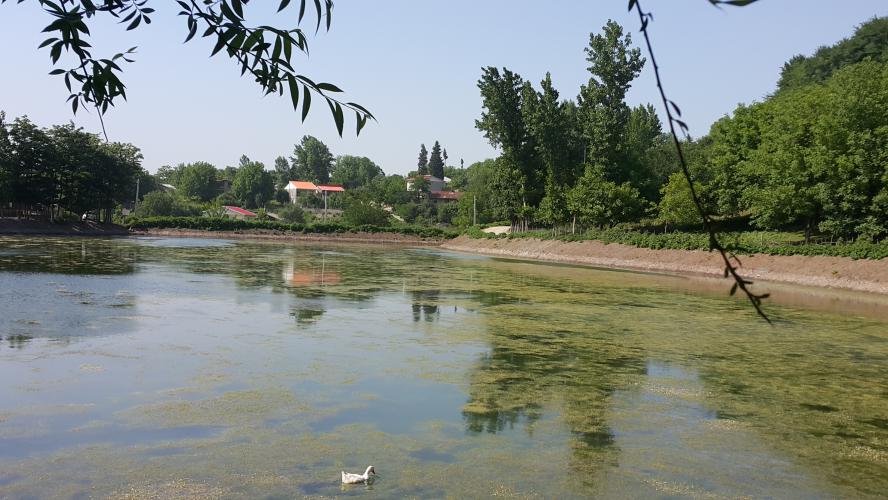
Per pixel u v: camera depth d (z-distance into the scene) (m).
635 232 55.56
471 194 89.94
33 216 65.38
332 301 21.17
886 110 35.94
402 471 7.43
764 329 18.39
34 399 9.56
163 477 7.04
